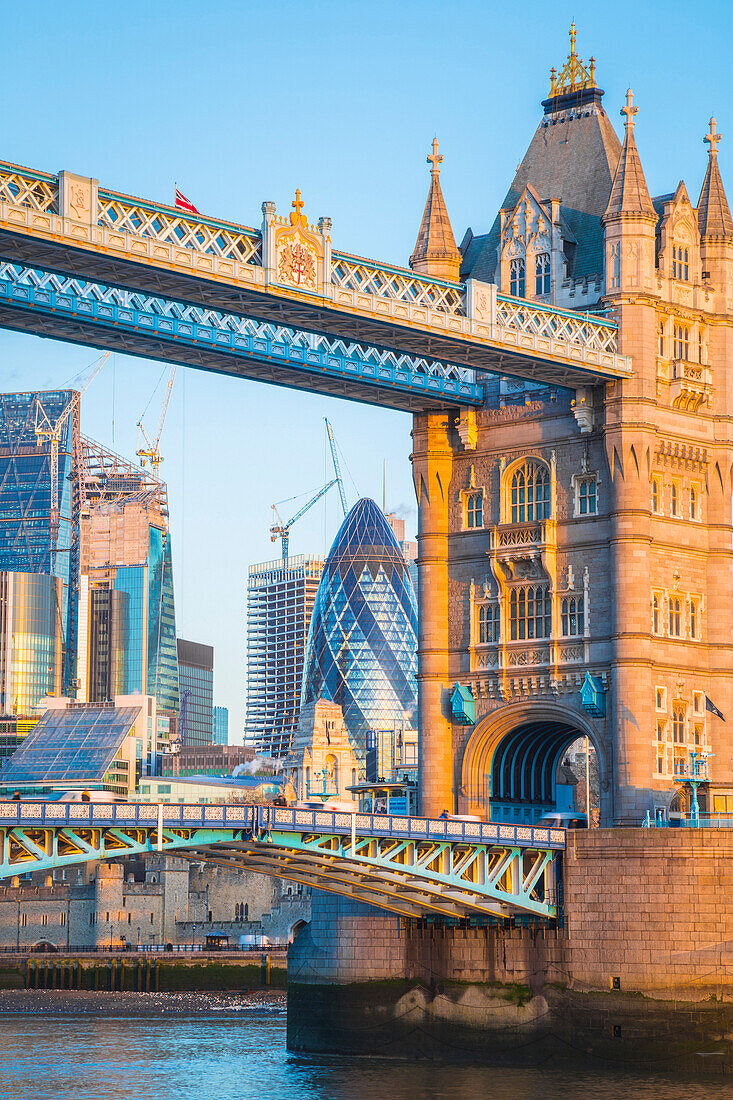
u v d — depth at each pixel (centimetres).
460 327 13000
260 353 13038
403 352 13488
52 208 10988
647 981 12581
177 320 12481
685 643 14400
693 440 14612
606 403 14138
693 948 12506
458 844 12350
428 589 15175
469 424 15062
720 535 14712
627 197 14288
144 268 11375
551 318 13700
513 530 14688
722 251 15025
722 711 14550
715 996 12400
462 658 14988
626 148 14450
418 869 12006
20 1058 15325
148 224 11419
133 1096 12362
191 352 12862
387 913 13838
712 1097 11431
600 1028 12700
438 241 15200
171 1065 14488
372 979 13850
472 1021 13275
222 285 11750
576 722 14212
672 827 13050
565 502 14462
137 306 12244
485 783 14862
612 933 12738
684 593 14450
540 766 15488
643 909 12650
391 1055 13688
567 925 12912
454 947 13438
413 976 13650
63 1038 17562
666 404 14388
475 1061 13225
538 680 14412
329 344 13638
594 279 14500
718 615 14650
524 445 14775
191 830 10619
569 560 14362
